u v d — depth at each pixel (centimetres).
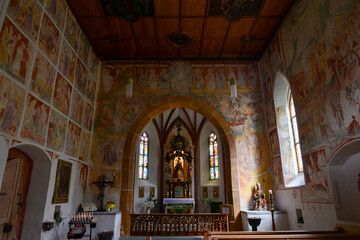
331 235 525
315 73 782
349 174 701
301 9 872
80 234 748
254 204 1106
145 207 2042
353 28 604
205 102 1258
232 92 959
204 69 1317
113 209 1097
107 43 1195
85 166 1092
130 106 1251
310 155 816
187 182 2198
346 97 632
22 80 623
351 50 611
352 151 657
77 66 1012
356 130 598
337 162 704
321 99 748
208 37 1163
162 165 2305
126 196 1121
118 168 1159
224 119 1235
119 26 1077
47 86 753
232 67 1320
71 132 937
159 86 1283
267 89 1208
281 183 1057
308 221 837
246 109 1249
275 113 1115
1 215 636
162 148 2341
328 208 720
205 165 2284
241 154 1184
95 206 1043
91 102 1186
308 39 823
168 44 1216
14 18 594
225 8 978
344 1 636
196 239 752
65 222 870
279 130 1088
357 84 591
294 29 930
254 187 1140
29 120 652
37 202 732
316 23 772
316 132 779
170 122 2414
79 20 1025
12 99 582
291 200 966
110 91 1270
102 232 897
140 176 2147
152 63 1327
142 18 1034
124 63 1323
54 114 798
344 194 696
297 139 1034
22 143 619
